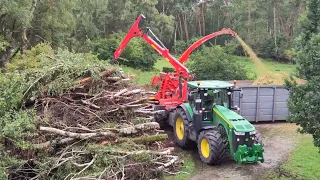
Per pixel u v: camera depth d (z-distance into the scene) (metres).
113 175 7.45
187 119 11.24
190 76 12.28
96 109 9.15
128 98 9.70
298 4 48.56
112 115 9.23
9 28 21.45
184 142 11.41
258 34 50.34
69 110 8.78
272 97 15.38
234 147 9.55
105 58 30.02
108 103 9.32
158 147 9.12
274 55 49.62
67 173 7.57
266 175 9.51
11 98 7.94
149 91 13.45
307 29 8.05
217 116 10.55
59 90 8.88
